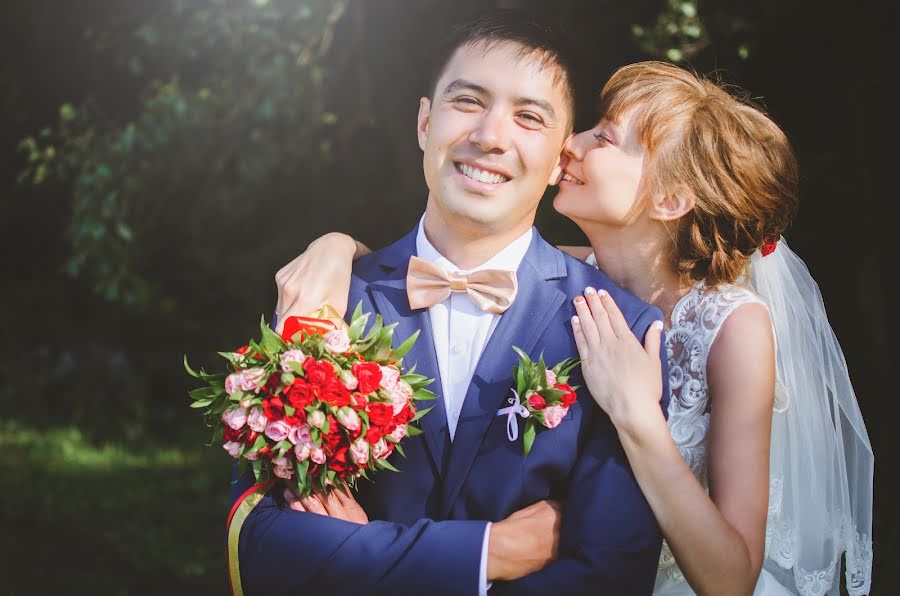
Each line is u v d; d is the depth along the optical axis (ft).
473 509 7.64
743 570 7.60
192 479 28.66
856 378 23.24
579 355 7.86
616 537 7.42
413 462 7.74
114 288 18.84
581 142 9.03
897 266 22.67
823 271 23.65
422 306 7.93
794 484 9.63
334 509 7.64
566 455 7.67
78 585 19.75
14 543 22.24
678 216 8.92
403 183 24.27
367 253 8.91
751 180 8.86
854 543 10.02
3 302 38.93
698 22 19.61
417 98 22.68
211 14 18.58
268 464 7.48
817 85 21.43
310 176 24.54
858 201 22.40
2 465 29.71
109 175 18.17
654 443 7.48
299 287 8.07
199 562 21.65
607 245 9.34
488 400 7.72
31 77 19.76
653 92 8.95
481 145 7.61
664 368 8.02
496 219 7.77
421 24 21.93
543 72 7.75
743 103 9.70
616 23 20.33
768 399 8.69
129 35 19.07
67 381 36.78
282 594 7.34
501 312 7.89
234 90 18.99
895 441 22.17
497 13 8.04
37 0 19.20
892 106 21.18
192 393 7.47
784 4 19.40
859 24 19.93
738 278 9.59
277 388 7.11
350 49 21.58
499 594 7.34
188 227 28.02
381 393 7.23
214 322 39.96
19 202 23.70
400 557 7.23
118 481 28.37
